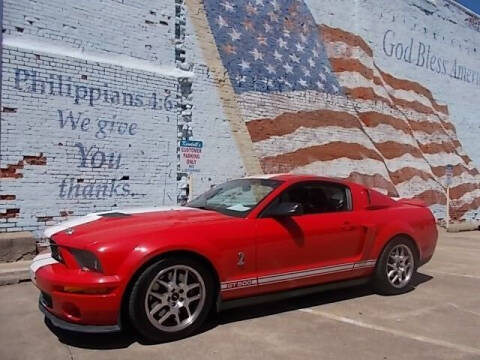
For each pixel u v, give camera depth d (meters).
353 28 14.66
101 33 9.36
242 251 4.90
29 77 8.42
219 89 11.11
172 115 10.27
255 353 4.20
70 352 4.17
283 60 12.55
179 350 4.24
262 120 11.95
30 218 8.39
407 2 16.73
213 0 11.15
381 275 6.20
